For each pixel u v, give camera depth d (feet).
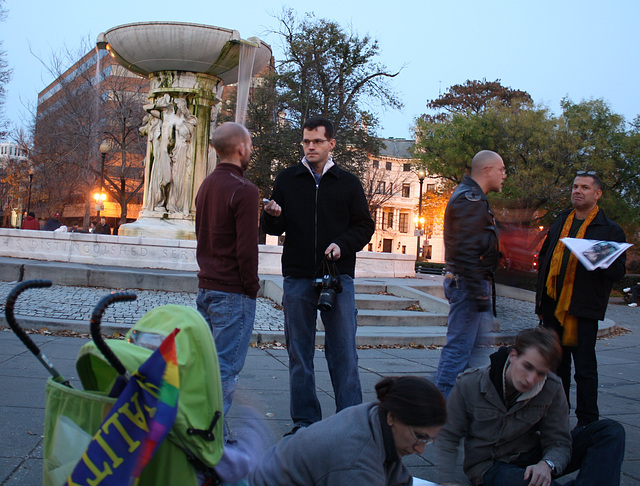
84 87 105.81
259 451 8.04
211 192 11.28
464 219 12.48
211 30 42.29
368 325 31.01
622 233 14.33
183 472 5.86
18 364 17.47
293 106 95.81
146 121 48.08
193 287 35.22
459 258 12.50
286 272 12.46
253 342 24.81
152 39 42.60
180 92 46.01
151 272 36.99
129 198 107.65
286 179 12.61
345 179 12.57
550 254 14.42
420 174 115.55
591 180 14.30
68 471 5.59
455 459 9.59
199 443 5.82
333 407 15.40
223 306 11.00
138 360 5.67
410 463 11.63
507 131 106.73
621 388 20.67
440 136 120.06
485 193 13.28
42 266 34.27
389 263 54.13
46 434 5.96
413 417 6.55
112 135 106.63
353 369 12.20
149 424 5.28
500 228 14.58
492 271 12.70
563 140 100.99
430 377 19.63
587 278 13.65
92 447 5.15
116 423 5.22
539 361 8.85
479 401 9.52
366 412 6.93
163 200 46.73
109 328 23.89
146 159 47.52
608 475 8.99
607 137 104.99
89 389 6.54
